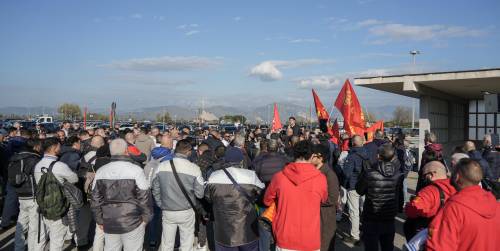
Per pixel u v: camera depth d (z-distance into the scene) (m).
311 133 12.48
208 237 7.71
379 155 5.41
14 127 10.89
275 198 4.23
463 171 3.25
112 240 4.89
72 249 6.98
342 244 7.26
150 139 9.91
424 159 6.85
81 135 10.19
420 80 14.21
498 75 12.90
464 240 3.10
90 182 6.43
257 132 14.37
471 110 23.64
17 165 6.11
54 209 5.68
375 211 5.27
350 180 7.15
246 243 4.93
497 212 3.18
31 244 6.09
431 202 4.04
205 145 8.13
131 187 4.84
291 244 4.01
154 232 7.05
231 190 4.93
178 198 5.45
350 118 11.08
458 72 13.54
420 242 3.52
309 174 4.09
